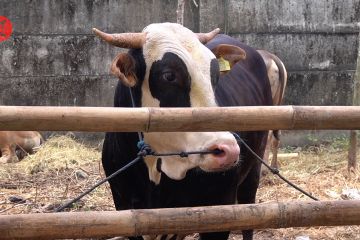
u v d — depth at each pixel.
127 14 10.52
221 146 3.42
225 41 5.46
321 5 10.98
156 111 2.81
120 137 4.24
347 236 6.45
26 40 10.27
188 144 3.63
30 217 2.75
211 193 4.16
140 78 3.89
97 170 8.98
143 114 2.79
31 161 9.37
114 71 3.67
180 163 3.81
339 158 9.76
